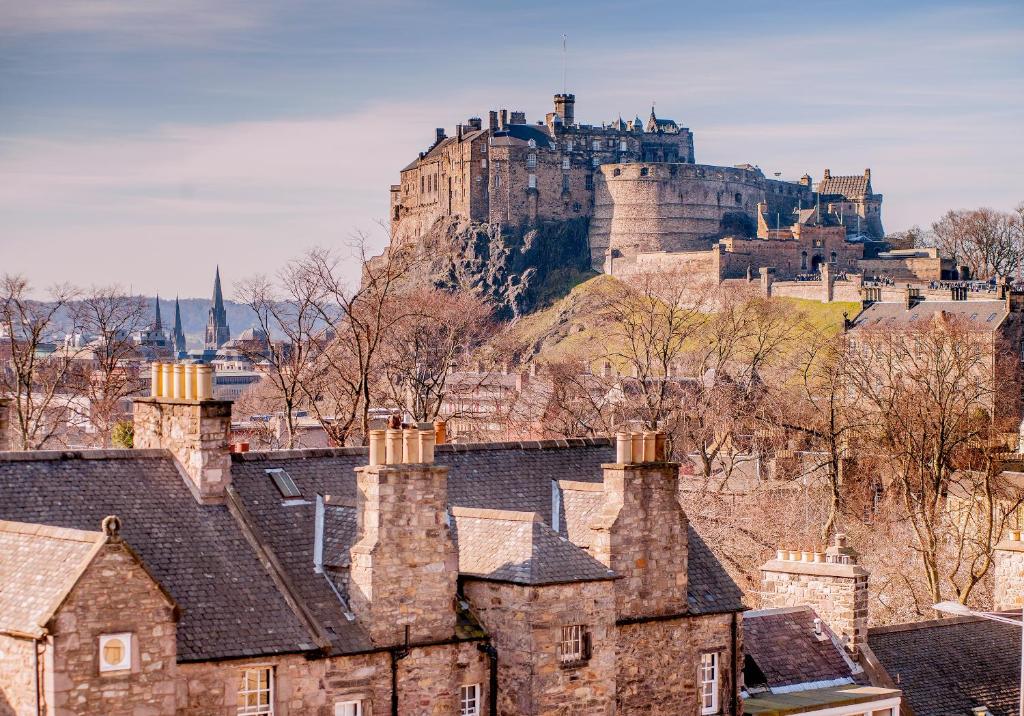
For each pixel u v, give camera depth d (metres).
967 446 170.00
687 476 168.50
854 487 165.25
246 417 188.50
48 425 154.25
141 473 61.12
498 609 61.88
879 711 73.69
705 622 69.75
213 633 55.94
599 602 62.94
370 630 58.94
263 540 61.03
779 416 193.12
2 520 56.69
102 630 50.41
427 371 189.00
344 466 66.88
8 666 51.03
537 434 175.25
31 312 171.38
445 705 60.47
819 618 78.12
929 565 125.31
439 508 60.69
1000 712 79.81
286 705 56.75
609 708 63.09
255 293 165.12
